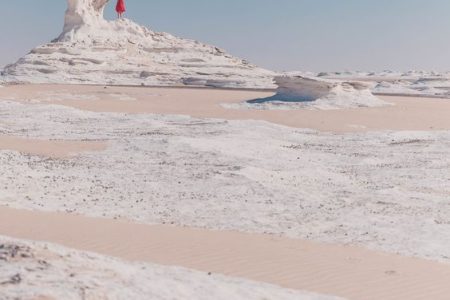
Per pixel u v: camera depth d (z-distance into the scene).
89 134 47.78
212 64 132.38
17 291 10.18
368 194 29.23
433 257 18.97
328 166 37.28
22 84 100.81
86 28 130.50
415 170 36.75
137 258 16.44
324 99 73.75
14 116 57.25
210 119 58.12
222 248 17.95
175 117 59.38
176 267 14.37
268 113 64.56
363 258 17.72
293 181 31.66
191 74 123.94
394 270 16.34
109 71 117.19
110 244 17.75
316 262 16.75
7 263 11.56
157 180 30.92
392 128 55.94
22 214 21.83
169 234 19.67
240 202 26.48
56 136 46.41
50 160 36.16
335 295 14.07
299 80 75.81
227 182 30.41
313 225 22.94
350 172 35.62
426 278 15.68
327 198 27.95
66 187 28.58
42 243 13.16
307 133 51.72
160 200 26.61
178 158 37.25
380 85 130.62
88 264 12.23
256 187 29.50
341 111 67.81
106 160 36.59
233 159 37.28
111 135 47.09
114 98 80.25
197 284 12.59
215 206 25.67
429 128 56.28
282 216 24.28
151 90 94.31
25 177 30.05
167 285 11.98
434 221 23.95
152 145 41.50
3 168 31.52
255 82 115.69
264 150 41.12
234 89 107.56
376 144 47.00
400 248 19.92
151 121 56.16
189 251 17.41
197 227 22.12
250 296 12.37
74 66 115.62
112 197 26.95
